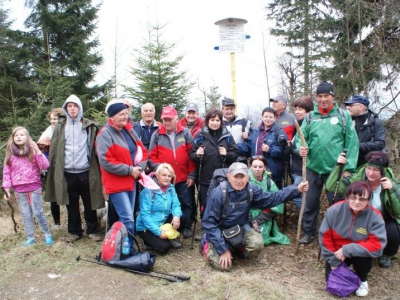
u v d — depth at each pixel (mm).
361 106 4184
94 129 4355
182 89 8242
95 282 3473
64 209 5949
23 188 4340
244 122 5094
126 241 3811
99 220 4953
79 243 4492
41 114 8219
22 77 10891
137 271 3637
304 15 10094
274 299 3127
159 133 4539
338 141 3941
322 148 3971
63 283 3490
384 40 7453
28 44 10781
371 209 3232
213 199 3715
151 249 4289
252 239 3760
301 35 10617
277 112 4984
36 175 4359
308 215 4273
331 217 3318
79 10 11305
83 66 10586
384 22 7277
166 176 4109
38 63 10711
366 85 7672
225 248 3619
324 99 3920
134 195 4070
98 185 4352
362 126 4203
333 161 3945
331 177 3783
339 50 8648
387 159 3508
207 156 4395
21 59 10508
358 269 3268
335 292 3186
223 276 3496
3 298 3273
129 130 4031
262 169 4312
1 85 9859
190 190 4719
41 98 8414
